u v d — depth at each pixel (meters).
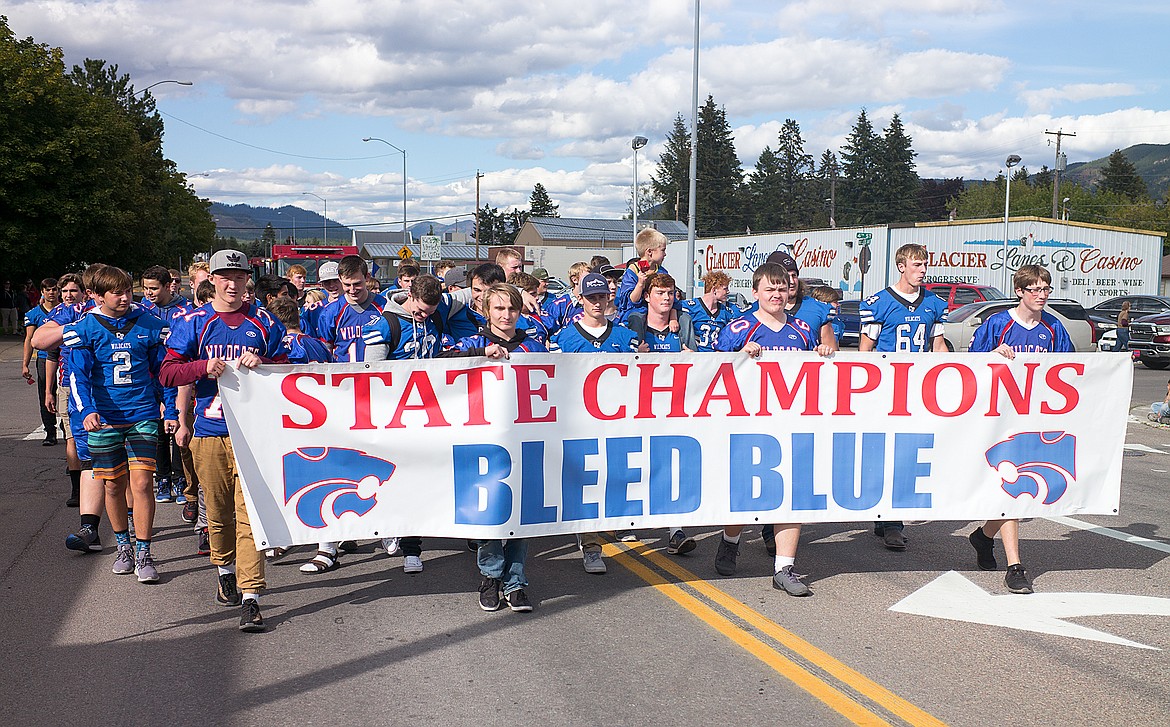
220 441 5.63
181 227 76.06
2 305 38.06
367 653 5.09
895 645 5.21
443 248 79.19
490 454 5.82
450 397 5.80
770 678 4.75
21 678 4.75
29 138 35.97
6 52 35.22
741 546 7.39
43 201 35.47
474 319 7.09
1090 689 4.62
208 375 5.48
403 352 6.36
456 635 5.37
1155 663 4.95
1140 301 30.25
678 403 6.14
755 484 6.23
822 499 6.28
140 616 5.68
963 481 6.37
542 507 5.92
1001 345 6.39
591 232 93.81
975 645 5.21
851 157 107.31
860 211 106.19
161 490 9.14
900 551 7.22
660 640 5.29
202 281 8.66
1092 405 6.45
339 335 7.86
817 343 7.25
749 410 6.21
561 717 4.32
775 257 7.02
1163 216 97.19
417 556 6.62
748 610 5.79
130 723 4.27
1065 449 6.44
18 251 35.38
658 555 7.09
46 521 8.04
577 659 5.01
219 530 5.75
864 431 6.30
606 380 6.02
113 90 67.88
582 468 6.01
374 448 5.74
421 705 4.45
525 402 5.87
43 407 11.80
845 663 4.94
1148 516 8.55
